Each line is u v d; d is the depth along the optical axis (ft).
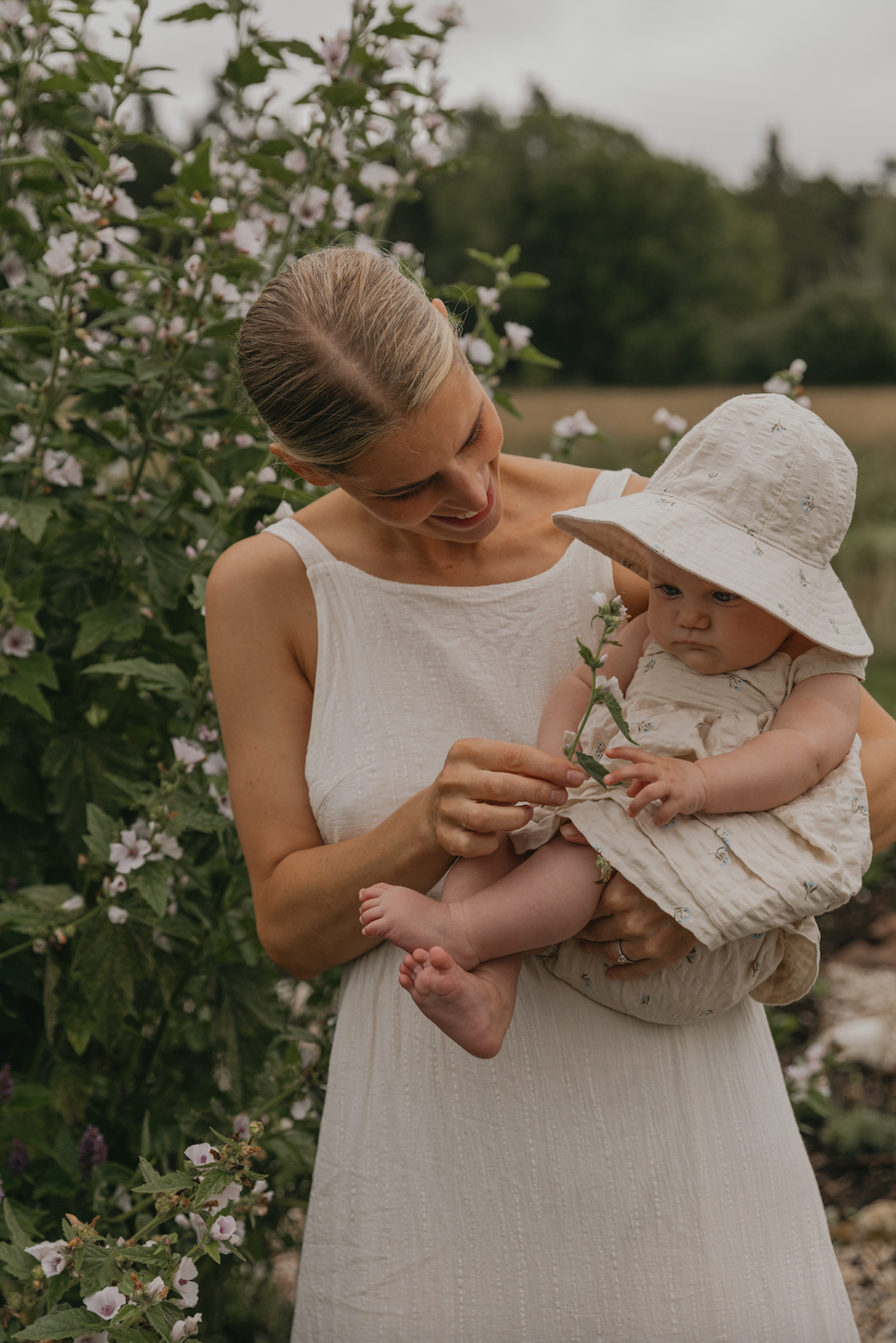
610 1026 4.42
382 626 4.64
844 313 142.41
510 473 4.98
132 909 5.79
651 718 4.43
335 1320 4.42
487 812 3.86
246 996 6.56
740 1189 4.41
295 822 4.65
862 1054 11.90
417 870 4.16
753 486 4.24
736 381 150.41
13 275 7.91
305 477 4.28
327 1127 4.60
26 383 7.38
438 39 7.72
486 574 4.76
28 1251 4.37
